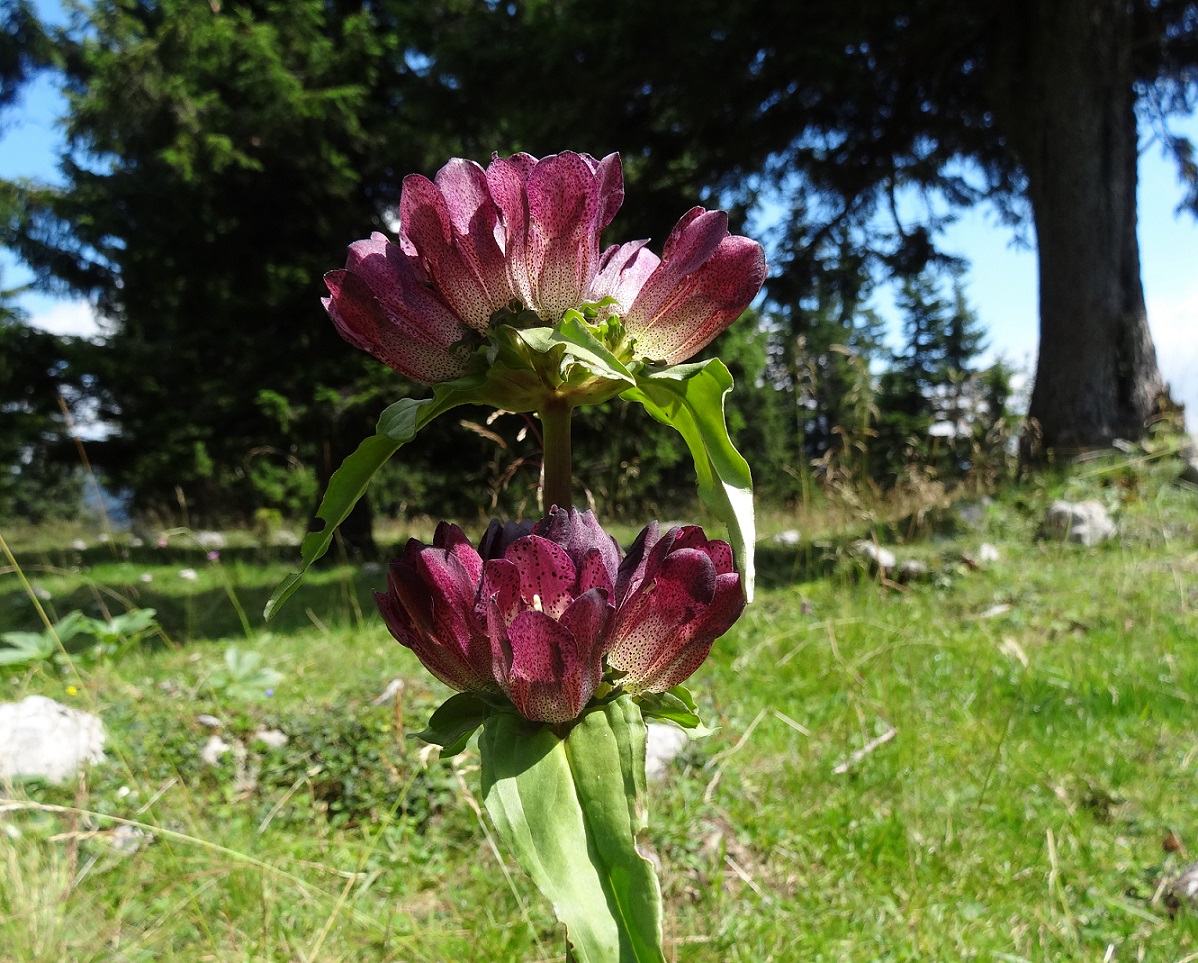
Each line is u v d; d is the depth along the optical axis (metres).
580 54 9.98
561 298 1.23
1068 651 4.88
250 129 10.86
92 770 3.37
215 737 3.80
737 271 1.25
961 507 7.81
